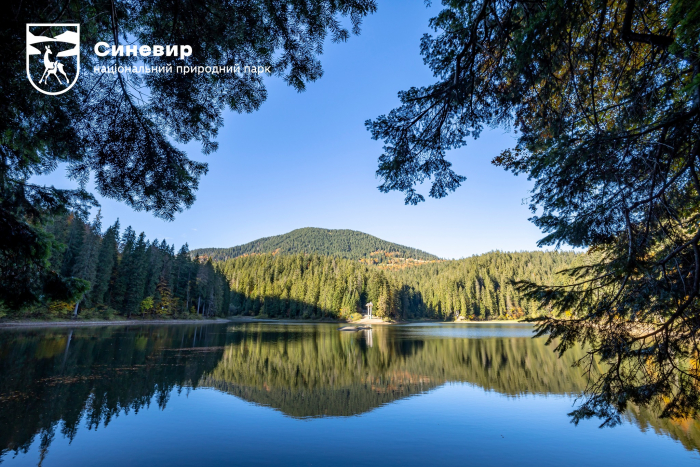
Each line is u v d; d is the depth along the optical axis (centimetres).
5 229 433
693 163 257
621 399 308
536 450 835
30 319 3488
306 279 9975
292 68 381
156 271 5612
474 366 1961
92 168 373
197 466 732
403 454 818
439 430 972
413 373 1773
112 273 5016
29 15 288
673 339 298
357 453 820
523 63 332
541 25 298
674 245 289
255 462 761
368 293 9594
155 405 1103
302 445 858
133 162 379
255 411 1108
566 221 326
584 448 839
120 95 351
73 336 2703
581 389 1411
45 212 477
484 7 315
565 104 368
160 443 833
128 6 336
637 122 301
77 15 324
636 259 277
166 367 1694
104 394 1173
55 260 3806
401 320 9688
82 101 349
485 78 394
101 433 871
